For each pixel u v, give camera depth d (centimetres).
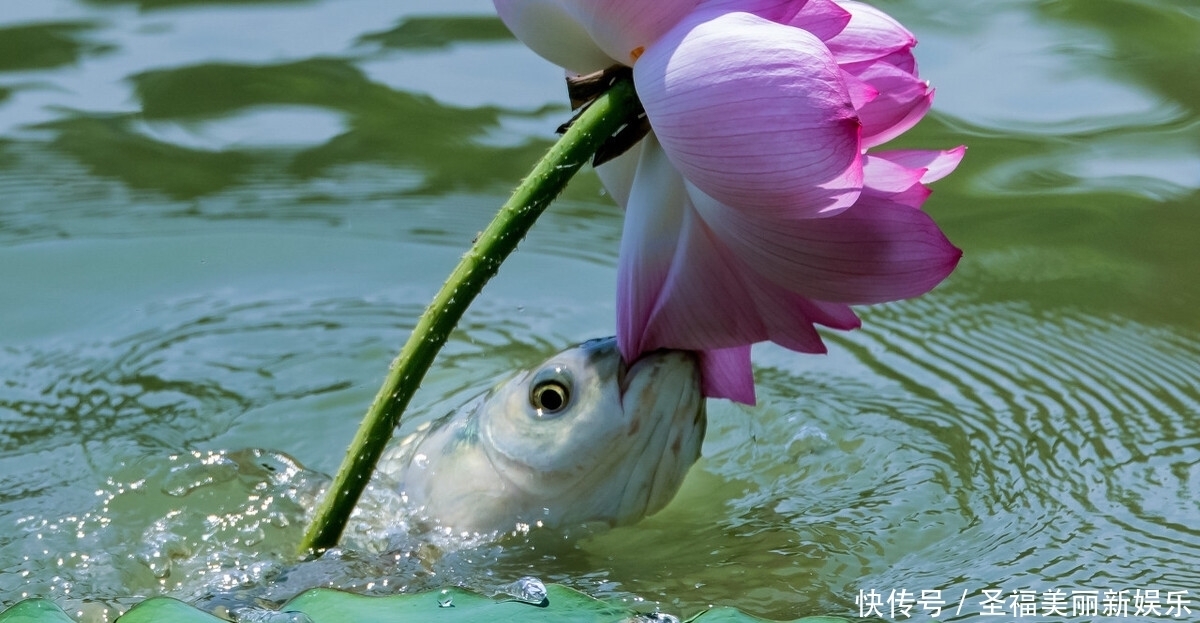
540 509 241
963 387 265
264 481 250
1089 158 312
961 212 293
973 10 390
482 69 357
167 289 278
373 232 287
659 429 239
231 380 267
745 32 221
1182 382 264
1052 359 268
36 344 270
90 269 280
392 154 316
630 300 231
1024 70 354
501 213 228
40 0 395
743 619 222
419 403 264
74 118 329
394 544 242
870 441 257
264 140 322
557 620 222
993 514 247
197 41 369
